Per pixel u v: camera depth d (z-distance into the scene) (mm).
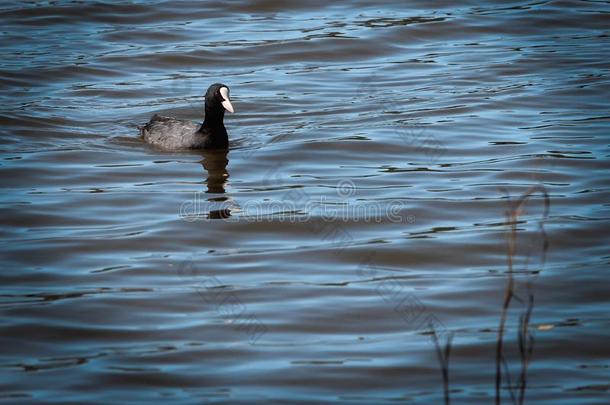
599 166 18156
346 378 10961
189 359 11453
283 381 10906
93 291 13352
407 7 30016
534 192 16953
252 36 27484
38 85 23844
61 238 15227
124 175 18234
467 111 21672
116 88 23750
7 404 10391
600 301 12906
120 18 29047
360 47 26578
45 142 20094
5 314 12609
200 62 25625
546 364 11273
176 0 30625
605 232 15094
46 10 29500
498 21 28641
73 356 11555
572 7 29906
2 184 17672
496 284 13461
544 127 20562
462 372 11102
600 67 24703
